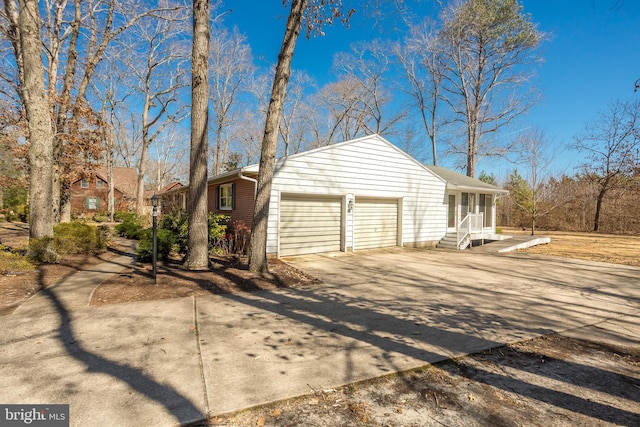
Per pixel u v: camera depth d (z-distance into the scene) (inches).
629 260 422.6
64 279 247.9
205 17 271.7
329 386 109.0
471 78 968.3
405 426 89.8
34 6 299.9
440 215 549.6
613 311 205.8
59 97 492.7
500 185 1163.9
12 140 614.2
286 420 91.3
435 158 1111.6
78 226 376.5
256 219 279.6
